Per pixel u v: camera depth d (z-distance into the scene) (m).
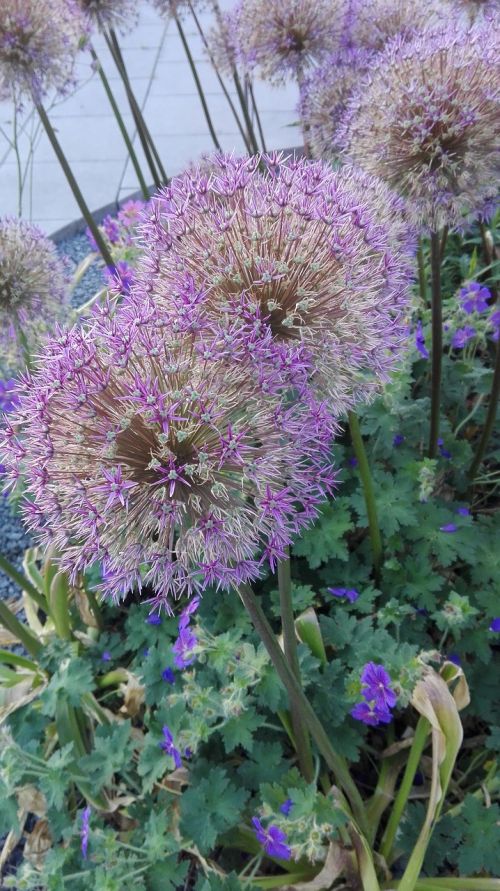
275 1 0.64
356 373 0.30
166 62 1.78
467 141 0.40
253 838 0.40
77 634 0.54
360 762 0.47
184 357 0.27
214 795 0.37
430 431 0.55
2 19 0.56
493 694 0.45
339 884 0.40
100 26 0.66
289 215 0.30
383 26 0.67
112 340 0.26
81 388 0.25
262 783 0.38
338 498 0.50
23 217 1.29
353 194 0.35
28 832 0.49
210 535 0.25
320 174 0.31
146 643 0.50
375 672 0.36
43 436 0.27
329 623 0.45
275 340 0.29
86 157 1.46
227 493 0.26
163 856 0.36
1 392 0.58
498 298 0.63
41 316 0.61
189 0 0.75
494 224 0.74
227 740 0.38
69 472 0.27
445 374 0.61
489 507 0.61
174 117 1.55
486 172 0.41
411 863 0.35
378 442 0.54
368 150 0.45
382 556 0.51
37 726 0.49
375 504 0.48
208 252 0.29
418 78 0.41
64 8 0.62
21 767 0.39
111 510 0.26
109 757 0.41
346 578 0.50
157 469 0.26
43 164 1.45
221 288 0.29
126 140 0.73
